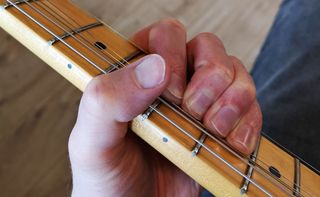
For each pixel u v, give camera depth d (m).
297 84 0.41
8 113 0.53
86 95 0.20
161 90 0.20
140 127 0.21
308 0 0.47
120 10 0.59
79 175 0.25
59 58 0.22
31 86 0.55
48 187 0.52
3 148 0.52
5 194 0.50
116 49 0.23
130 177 0.26
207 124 0.23
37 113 0.54
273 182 0.22
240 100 0.23
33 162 0.52
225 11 0.62
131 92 0.20
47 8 0.23
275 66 0.44
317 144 0.38
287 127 0.39
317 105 0.40
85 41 0.23
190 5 0.61
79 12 0.24
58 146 0.54
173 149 0.21
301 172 0.23
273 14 0.62
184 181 0.29
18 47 0.56
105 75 0.20
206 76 0.23
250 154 0.23
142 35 0.27
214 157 0.21
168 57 0.25
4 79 0.55
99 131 0.21
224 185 0.20
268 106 0.41
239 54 0.59
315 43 0.43
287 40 0.45
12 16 0.22
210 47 0.25
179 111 0.22
